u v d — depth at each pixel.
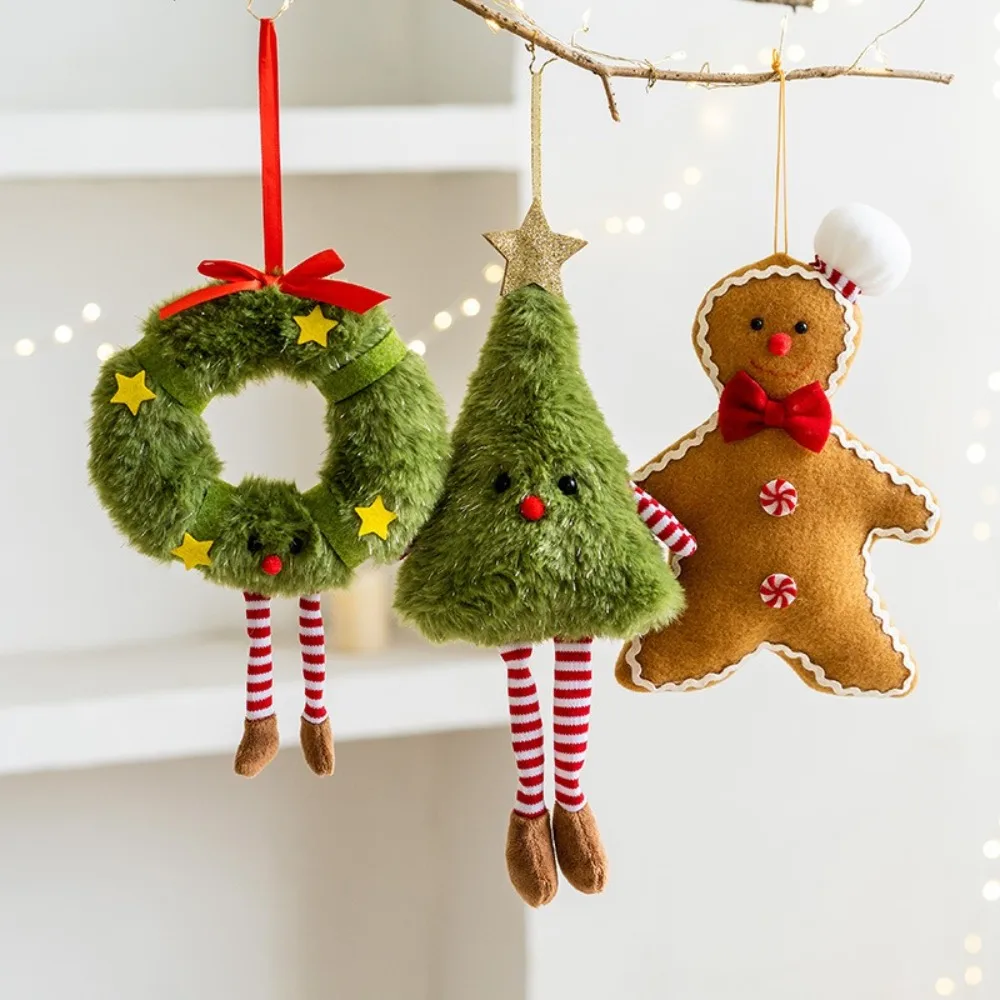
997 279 1.39
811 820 1.41
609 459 1.04
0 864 1.43
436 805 1.51
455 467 1.04
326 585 1.02
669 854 1.38
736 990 1.40
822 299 1.09
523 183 1.28
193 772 1.46
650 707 1.36
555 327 1.04
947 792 1.43
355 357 1.02
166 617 1.45
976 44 1.37
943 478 1.40
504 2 1.10
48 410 1.40
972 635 1.42
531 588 1.01
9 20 1.36
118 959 1.46
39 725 1.27
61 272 1.39
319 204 1.42
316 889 1.50
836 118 1.36
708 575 1.09
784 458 1.08
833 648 1.10
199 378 1.02
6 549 1.41
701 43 1.33
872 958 1.43
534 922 1.35
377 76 1.42
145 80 1.38
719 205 1.35
